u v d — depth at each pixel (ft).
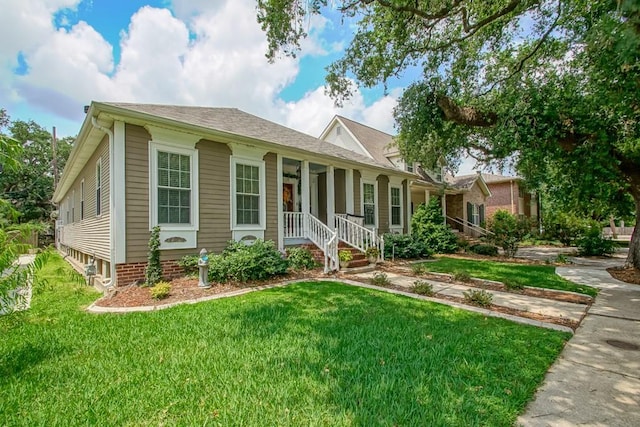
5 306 9.90
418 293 19.84
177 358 10.18
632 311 16.21
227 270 21.71
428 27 25.07
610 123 20.98
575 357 10.56
